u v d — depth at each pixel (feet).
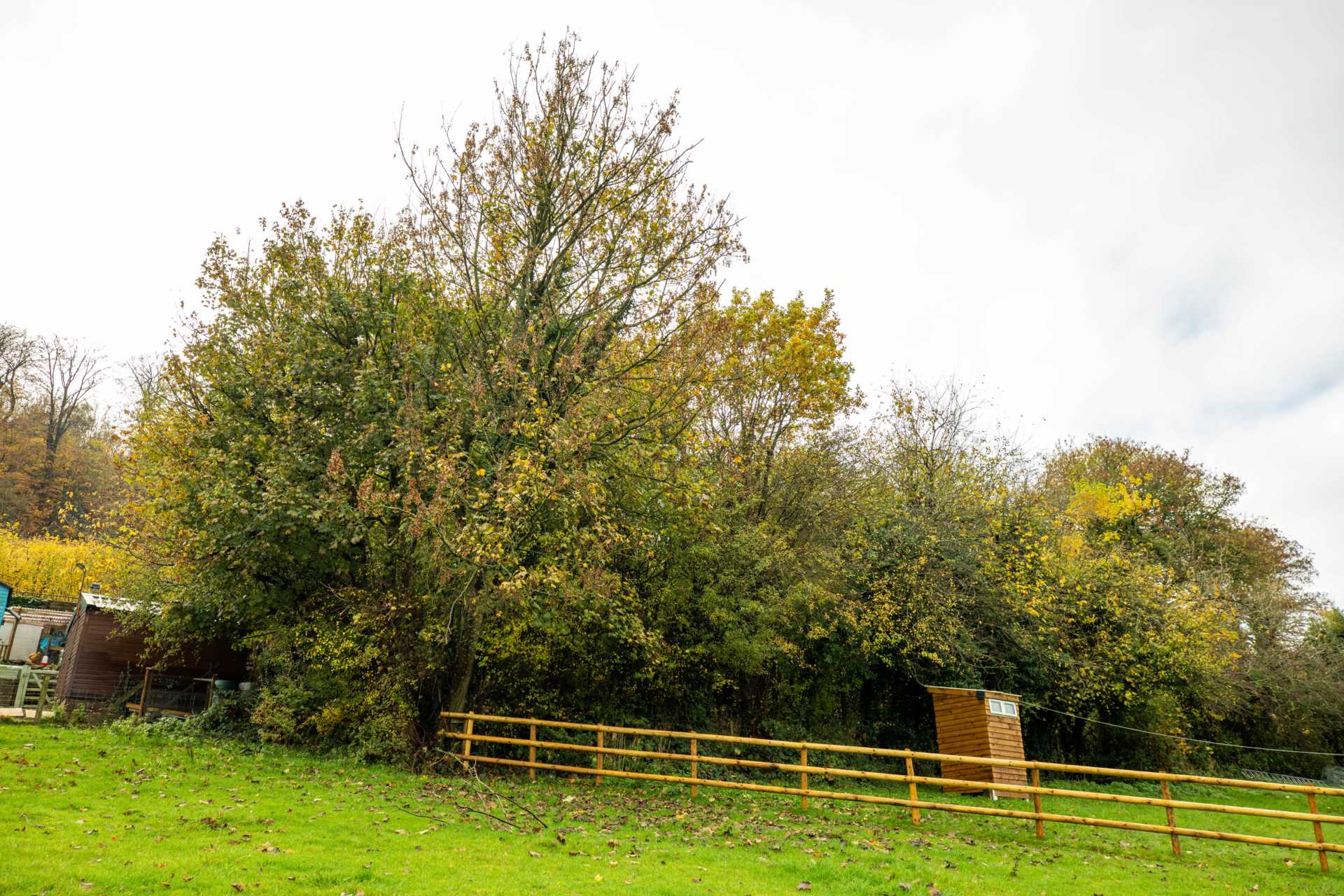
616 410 55.88
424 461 51.62
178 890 24.59
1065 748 82.23
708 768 61.41
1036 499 85.87
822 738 72.74
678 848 36.81
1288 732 103.35
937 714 68.44
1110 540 92.63
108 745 48.16
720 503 68.03
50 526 167.73
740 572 66.23
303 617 59.31
